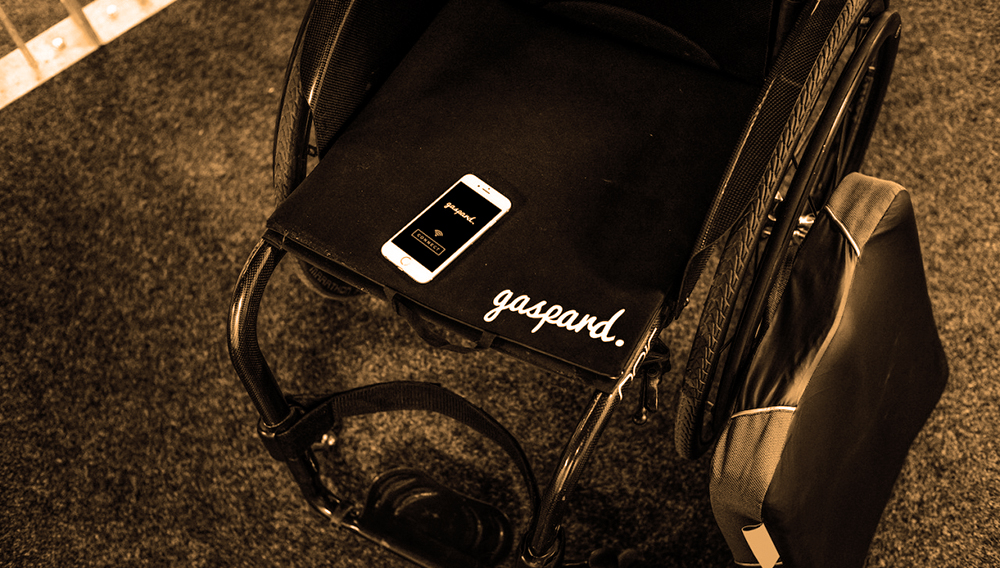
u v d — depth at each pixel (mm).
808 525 960
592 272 912
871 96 1204
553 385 1337
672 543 1216
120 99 1646
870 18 1034
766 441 922
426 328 920
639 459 1274
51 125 1631
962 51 1541
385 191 970
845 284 978
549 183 974
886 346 1044
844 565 1062
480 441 1307
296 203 968
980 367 1284
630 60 1045
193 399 1367
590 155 989
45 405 1375
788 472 920
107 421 1357
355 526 1159
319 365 1386
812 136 947
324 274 1181
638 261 919
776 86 849
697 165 976
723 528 1003
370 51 1020
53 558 1259
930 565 1168
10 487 1314
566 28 1078
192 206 1530
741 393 981
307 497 1163
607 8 1021
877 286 1013
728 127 995
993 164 1435
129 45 1703
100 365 1401
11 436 1353
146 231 1515
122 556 1256
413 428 1324
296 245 961
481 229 939
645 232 938
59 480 1315
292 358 1395
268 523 1268
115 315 1442
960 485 1211
